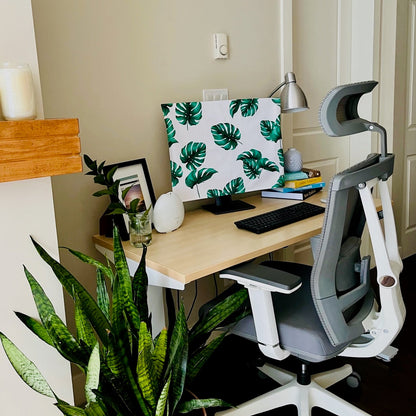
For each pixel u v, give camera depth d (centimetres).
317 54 253
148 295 157
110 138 170
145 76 177
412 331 220
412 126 299
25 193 117
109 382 113
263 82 222
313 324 132
